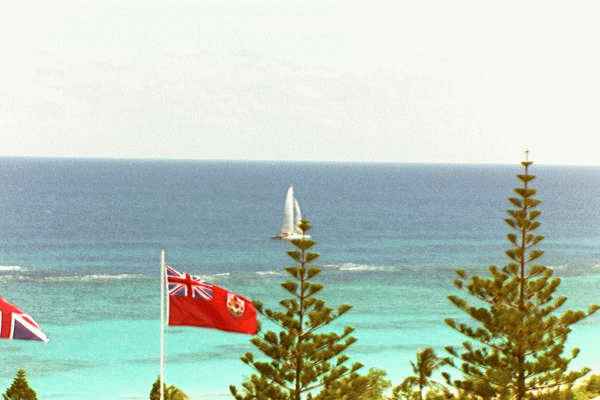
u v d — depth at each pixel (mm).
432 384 123125
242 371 167375
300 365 86312
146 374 165375
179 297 67812
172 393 113500
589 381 131375
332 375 87688
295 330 85500
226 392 152875
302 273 85062
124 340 193750
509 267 86875
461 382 89312
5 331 54562
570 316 86062
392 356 180625
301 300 85500
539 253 86750
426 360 116375
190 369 168750
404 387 116625
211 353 181375
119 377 163250
